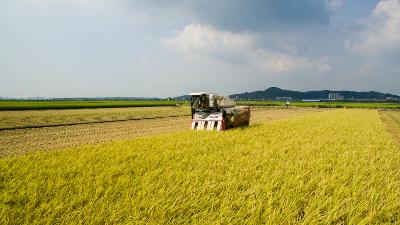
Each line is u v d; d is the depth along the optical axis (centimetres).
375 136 1745
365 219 553
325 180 750
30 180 789
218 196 663
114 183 764
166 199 633
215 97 2098
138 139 1537
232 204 610
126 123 2927
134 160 1014
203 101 2097
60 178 784
